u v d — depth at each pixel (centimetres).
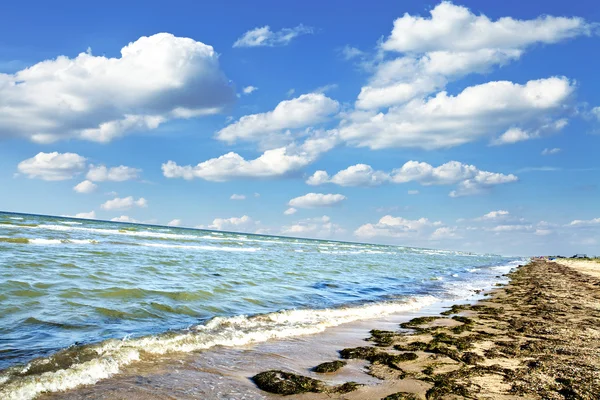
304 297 1708
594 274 4150
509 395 658
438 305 1789
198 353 839
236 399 617
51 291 1264
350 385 689
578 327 1254
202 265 2492
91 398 581
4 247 2366
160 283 1647
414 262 5788
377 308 1562
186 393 625
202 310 1267
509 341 1055
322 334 1102
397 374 771
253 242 8044
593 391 676
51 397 576
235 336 985
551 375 758
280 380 695
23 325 912
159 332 973
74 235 4197
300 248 7150
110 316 1069
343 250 8131
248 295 1605
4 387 579
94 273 1714
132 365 732
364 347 970
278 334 1051
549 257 10856
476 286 2762
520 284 2983
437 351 942
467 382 718
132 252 2911
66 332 897
